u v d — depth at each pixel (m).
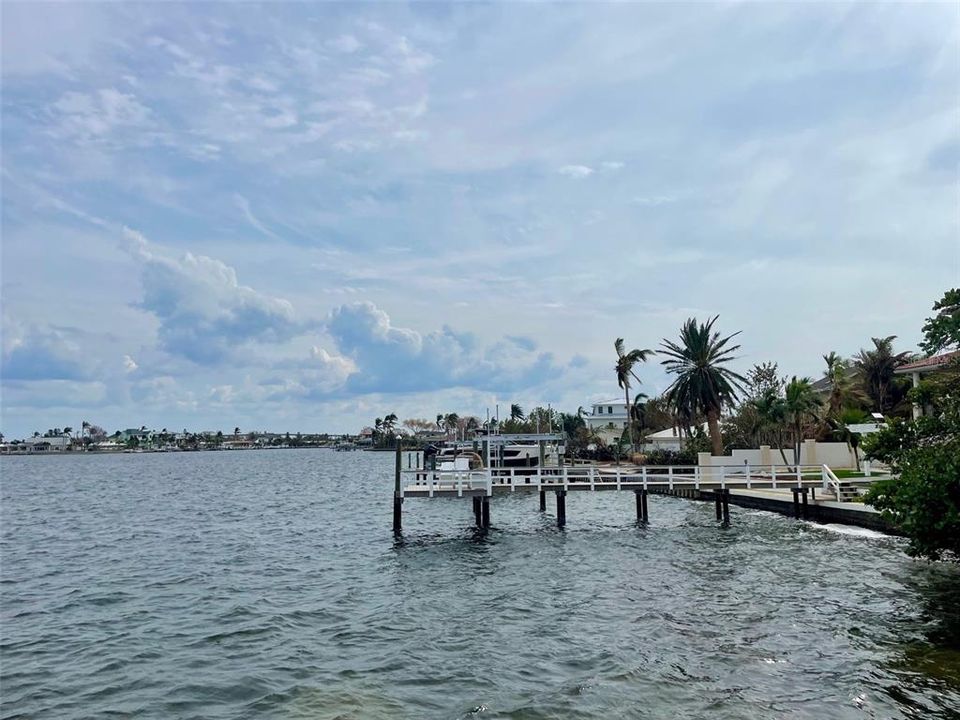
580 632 17.97
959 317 19.05
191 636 18.66
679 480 40.16
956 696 13.01
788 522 38.06
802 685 13.79
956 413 20.27
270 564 29.53
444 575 26.22
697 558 28.00
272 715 13.18
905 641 16.19
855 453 46.44
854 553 27.77
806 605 19.84
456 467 49.59
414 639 17.81
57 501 67.81
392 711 13.12
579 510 49.94
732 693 13.49
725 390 58.44
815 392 55.53
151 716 13.38
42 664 16.61
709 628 17.88
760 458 51.69
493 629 18.55
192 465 172.25
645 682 14.21
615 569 26.30
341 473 119.38
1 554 34.00
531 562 28.47
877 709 12.52
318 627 19.23
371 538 37.00
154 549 34.72
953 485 18.59
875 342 64.06
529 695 13.73
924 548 19.47
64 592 24.66
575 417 126.75
